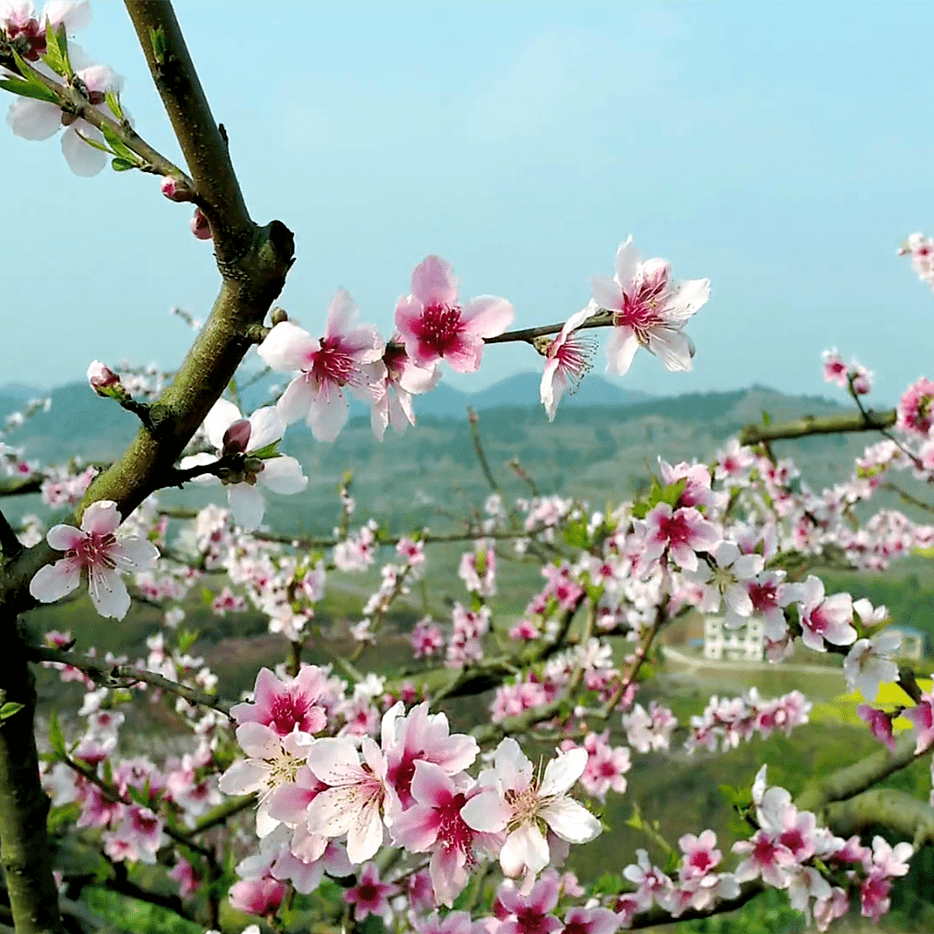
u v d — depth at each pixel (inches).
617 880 66.1
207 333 21.0
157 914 75.5
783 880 31.8
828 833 33.4
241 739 21.6
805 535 66.9
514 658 55.0
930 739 31.3
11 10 23.5
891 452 68.3
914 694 31.2
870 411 50.8
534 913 24.3
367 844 20.6
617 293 22.4
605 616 51.5
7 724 23.0
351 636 80.3
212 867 34.1
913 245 57.1
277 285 20.8
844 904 32.2
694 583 29.6
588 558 51.8
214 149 20.3
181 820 42.1
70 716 77.2
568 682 53.4
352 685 56.6
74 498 59.4
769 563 31.1
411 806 20.7
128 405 21.0
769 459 64.2
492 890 32.5
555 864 21.0
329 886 43.4
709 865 32.9
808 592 30.4
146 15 19.9
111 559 22.0
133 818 33.6
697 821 79.0
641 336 22.4
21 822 23.4
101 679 22.6
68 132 23.7
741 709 48.9
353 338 21.5
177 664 52.9
